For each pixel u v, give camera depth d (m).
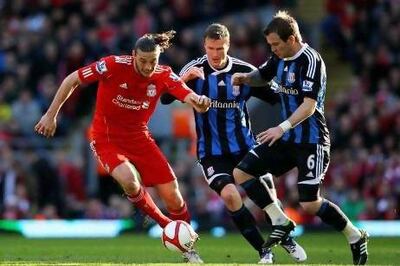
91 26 77.38
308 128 33.34
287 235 33.94
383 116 67.50
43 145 69.94
